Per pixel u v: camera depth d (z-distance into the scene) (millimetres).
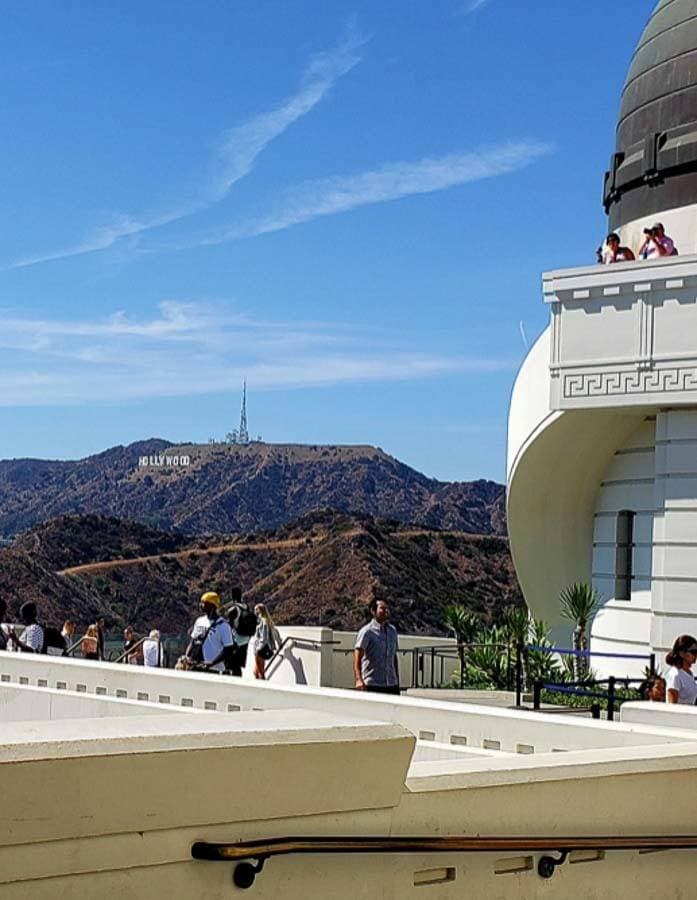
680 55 22469
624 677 20703
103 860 4719
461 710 9742
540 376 22016
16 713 14484
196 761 4836
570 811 6305
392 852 5566
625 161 23297
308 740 5168
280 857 5262
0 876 4480
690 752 7008
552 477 23062
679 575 19047
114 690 13680
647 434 21562
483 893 5992
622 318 19281
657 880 6801
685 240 21984
